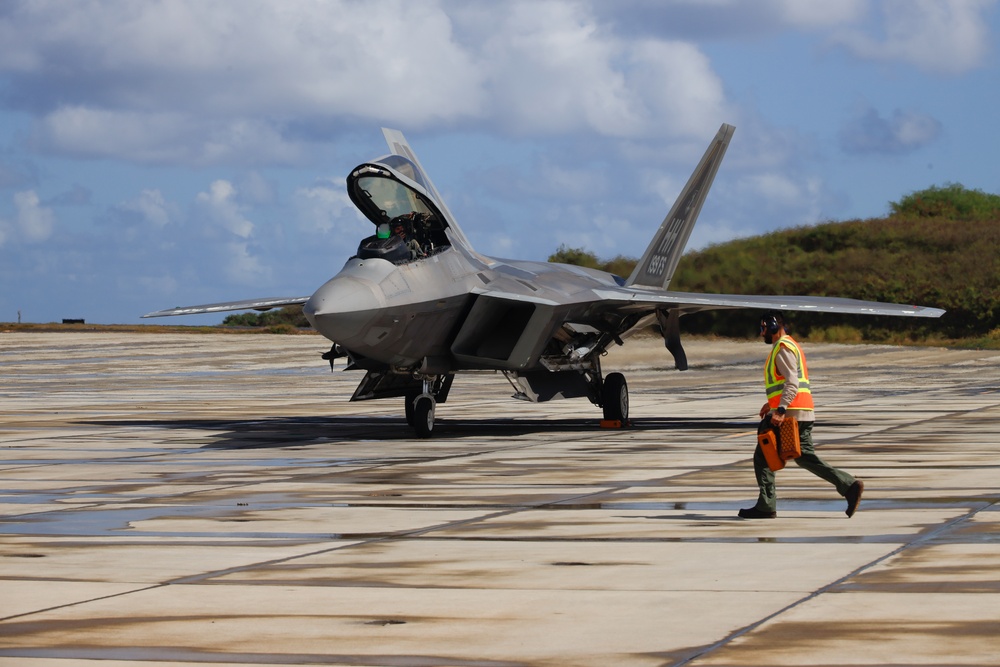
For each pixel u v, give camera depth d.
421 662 12.38
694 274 133.00
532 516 22.52
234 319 197.62
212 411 58.28
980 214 169.00
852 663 11.97
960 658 12.05
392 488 27.36
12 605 15.17
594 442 39.41
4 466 33.25
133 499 25.89
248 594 15.71
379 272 38.53
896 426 43.25
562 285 44.94
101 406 62.12
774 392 21.70
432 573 16.98
